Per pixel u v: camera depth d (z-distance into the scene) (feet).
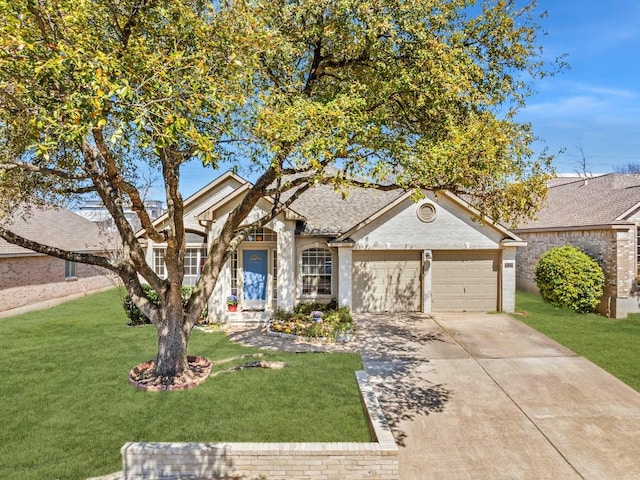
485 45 32.01
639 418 24.00
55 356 35.42
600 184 68.03
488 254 53.11
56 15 18.22
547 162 29.43
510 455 20.57
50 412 24.61
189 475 19.35
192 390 27.58
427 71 27.96
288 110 23.45
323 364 33.06
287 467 19.29
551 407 25.55
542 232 64.08
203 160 19.83
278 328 42.60
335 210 57.00
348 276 50.37
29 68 17.25
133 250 29.43
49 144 17.37
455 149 25.94
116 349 37.24
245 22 22.84
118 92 16.48
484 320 48.47
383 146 28.73
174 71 19.83
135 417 23.86
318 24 29.50
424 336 41.86
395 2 27.81
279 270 48.11
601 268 51.75
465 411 25.14
